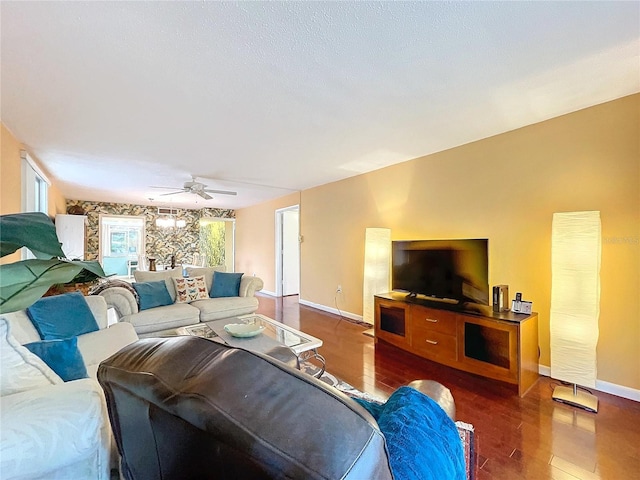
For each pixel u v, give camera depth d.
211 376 0.64
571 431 2.03
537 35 1.69
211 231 9.48
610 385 2.48
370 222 4.69
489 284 3.23
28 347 1.55
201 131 3.04
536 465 1.73
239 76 2.07
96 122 2.81
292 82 2.15
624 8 1.49
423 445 0.90
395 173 4.29
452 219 3.60
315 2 1.43
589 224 2.34
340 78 2.10
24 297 0.53
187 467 0.72
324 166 4.39
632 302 2.39
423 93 2.32
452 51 1.82
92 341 2.37
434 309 3.08
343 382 2.71
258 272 7.89
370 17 1.53
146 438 0.81
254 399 0.59
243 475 0.59
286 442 0.53
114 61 1.89
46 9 1.46
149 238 8.14
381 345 3.67
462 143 3.44
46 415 0.94
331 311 5.43
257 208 7.91
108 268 7.86
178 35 1.66
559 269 2.48
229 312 4.27
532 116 2.75
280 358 2.00
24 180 3.42
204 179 5.18
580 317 2.38
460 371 2.93
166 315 3.73
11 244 0.53
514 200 3.06
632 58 1.90
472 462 1.66
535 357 2.74
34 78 2.08
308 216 6.04
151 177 5.00
